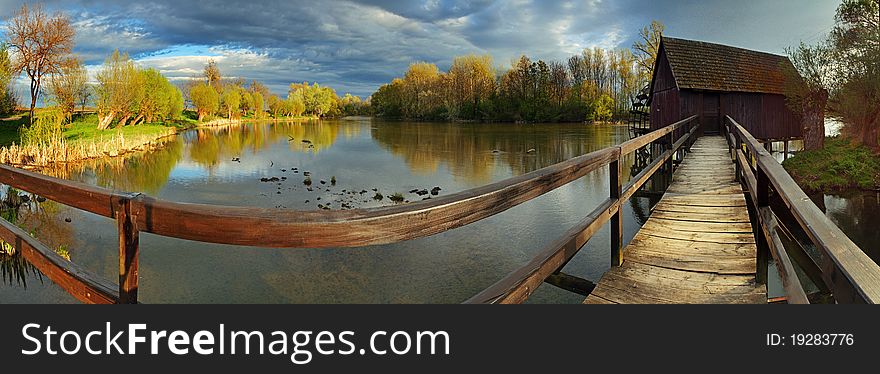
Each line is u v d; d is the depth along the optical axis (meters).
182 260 9.09
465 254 9.61
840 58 19.84
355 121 87.00
